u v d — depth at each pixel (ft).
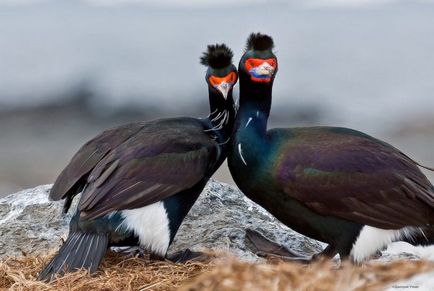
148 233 36.11
